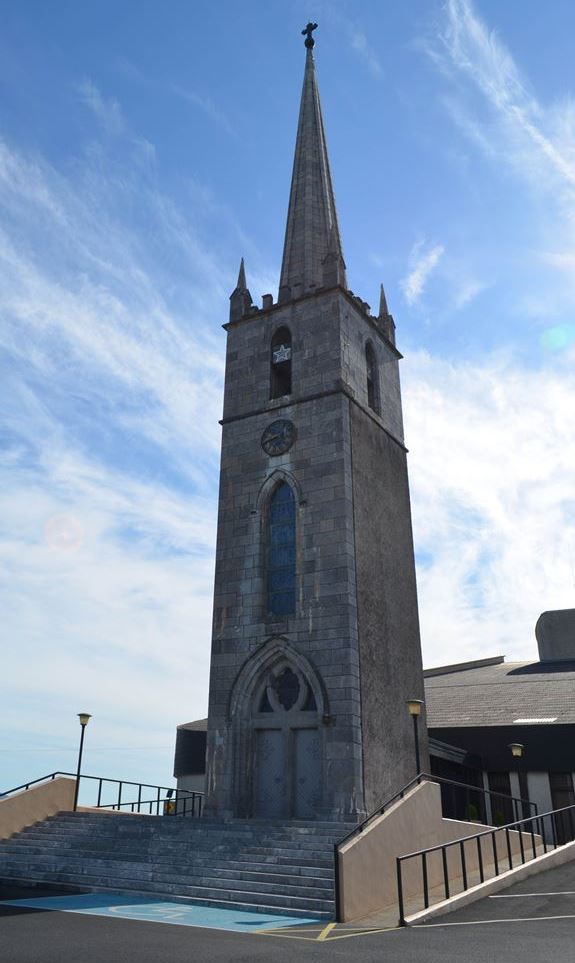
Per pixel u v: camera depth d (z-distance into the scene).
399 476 35.06
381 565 31.12
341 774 25.80
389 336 38.50
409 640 31.80
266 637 29.22
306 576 29.27
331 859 19.12
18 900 18.08
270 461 32.19
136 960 11.21
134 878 20.23
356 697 26.86
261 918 16.44
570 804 34.72
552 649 55.09
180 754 47.34
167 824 23.88
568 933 14.16
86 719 29.42
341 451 30.52
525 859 25.20
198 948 12.41
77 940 12.77
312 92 44.34
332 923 16.11
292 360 33.50
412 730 30.12
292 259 38.44
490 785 36.50
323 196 40.06
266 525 31.52
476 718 39.31
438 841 22.06
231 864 19.98
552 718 37.25
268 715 28.42
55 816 26.61
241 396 34.50
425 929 15.24
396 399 37.25
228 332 36.34
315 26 47.03
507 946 12.91
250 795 27.72
